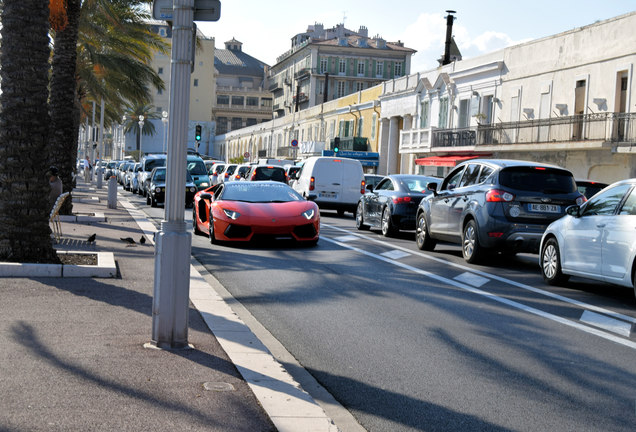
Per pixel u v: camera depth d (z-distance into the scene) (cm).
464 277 1235
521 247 1355
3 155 1068
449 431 497
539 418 525
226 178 4603
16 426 439
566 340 776
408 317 885
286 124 9388
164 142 12119
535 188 1359
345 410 538
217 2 621
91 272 1041
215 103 15025
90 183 5900
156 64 12006
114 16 2936
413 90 5450
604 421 521
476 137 4316
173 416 473
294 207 1658
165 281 645
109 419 460
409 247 1714
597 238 1055
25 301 840
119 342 662
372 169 6250
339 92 11312
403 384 608
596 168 3403
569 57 3619
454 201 1492
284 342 753
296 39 13375
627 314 936
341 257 1469
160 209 2988
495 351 724
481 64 4441
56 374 552
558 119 3600
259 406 506
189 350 647
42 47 1091
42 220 1088
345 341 759
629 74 3184
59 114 1995
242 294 1033
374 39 11781
